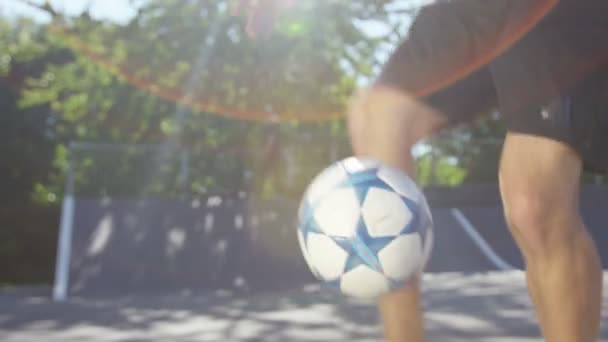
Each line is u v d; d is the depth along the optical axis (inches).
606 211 366.0
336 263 49.5
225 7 455.8
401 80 56.6
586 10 47.8
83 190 426.6
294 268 321.4
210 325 198.1
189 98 498.6
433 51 55.2
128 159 438.3
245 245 343.6
